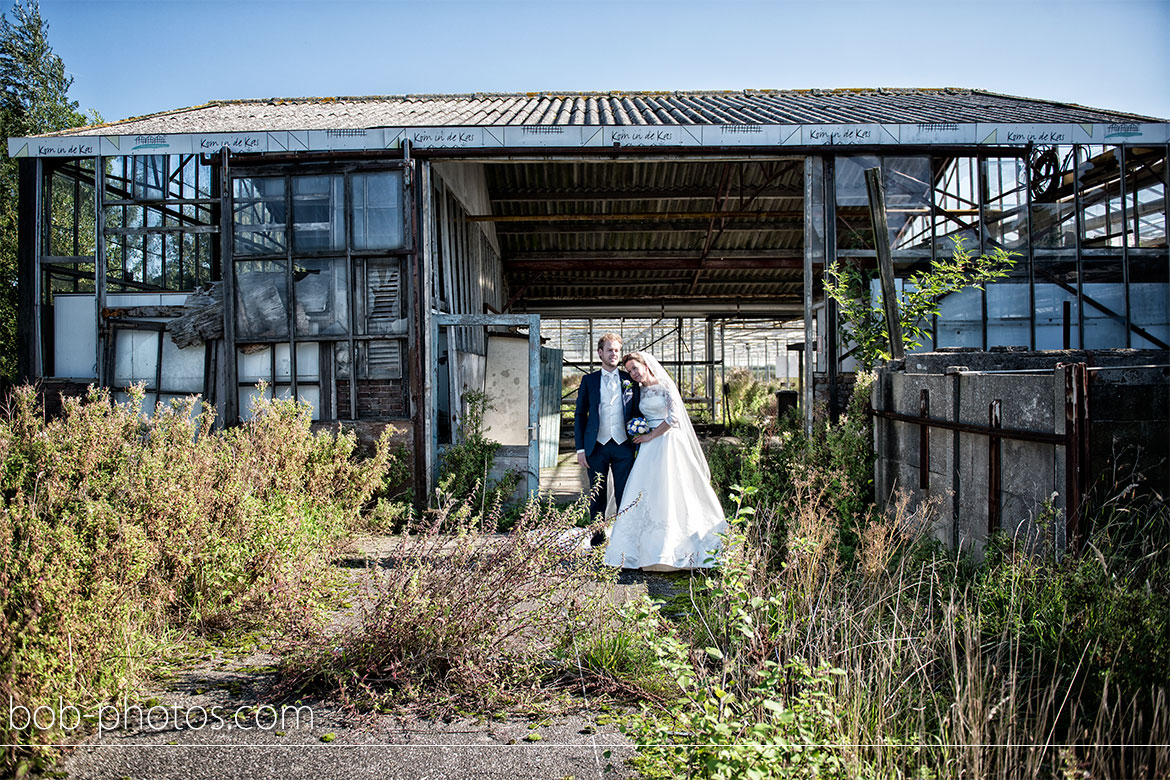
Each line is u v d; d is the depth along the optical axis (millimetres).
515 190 14195
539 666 3838
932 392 5598
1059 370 4043
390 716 3385
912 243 8992
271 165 8539
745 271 17844
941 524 5434
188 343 8680
